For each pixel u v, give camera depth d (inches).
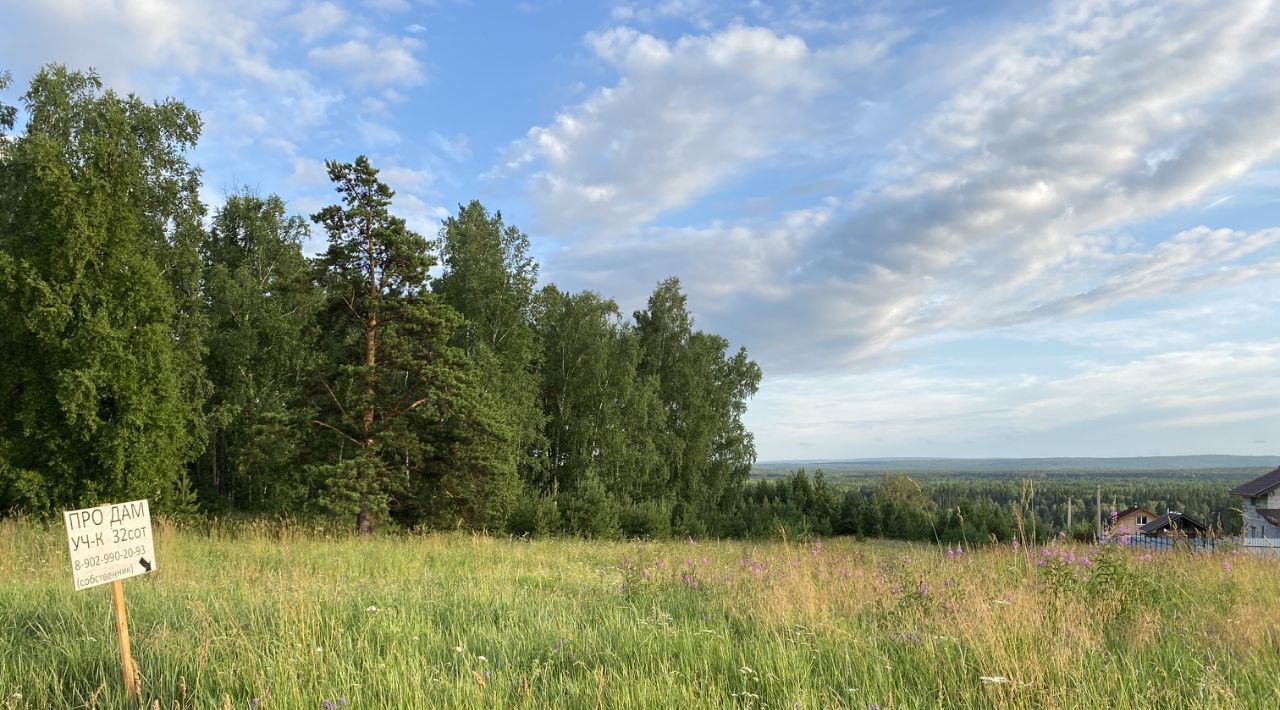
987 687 167.8
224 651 203.2
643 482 1501.0
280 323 1235.2
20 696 168.4
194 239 1122.7
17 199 971.3
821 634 229.5
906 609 266.8
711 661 202.5
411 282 903.7
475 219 1390.3
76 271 853.2
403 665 186.4
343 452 912.9
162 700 172.2
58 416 858.1
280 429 833.5
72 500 853.8
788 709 159.9
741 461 1809.8
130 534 181.8
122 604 178.1
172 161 1083.9
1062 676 169.8
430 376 861.8
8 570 409.4
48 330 832.3
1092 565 293.4
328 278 871.1
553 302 1498.5
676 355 1737.2
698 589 343.6
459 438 891.4
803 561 378.3
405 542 713.6
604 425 1477.6
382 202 885.8
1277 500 1070.4
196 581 372.2
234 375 1217.4
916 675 185.8
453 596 319.3
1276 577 348.8
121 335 865.5
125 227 909.8
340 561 504.1
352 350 875.4
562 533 1165.1
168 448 928.3
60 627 242.8
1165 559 387.5
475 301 1326.3
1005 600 240.1
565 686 179.5
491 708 163.6
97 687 180.9
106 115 989.2
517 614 269.3
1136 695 157.9
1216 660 195.9
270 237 1331.2
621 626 243.6
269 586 325.7
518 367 1309.1
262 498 1240.8
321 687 172.7
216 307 1250.0
